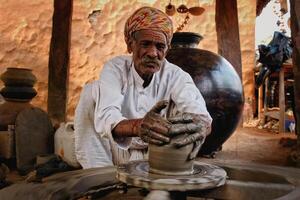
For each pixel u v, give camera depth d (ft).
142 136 4.41
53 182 4.50
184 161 4.23
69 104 25.16
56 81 16.30
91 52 25.52
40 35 24.90
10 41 24.71
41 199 3.99
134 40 6.13
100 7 25.52
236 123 11.93
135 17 6.05
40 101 24.88
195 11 16.31
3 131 14.55
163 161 4.23
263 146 15.47
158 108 4.42
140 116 6.87
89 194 4.50
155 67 6.21
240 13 26.07
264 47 21.17
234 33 16.57
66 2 16.28
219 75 11.03
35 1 24.80
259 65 25.48
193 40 11.64
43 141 14.61
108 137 6.00
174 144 4.15
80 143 7.23
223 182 4.29
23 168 13.44
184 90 6.73
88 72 25.52
